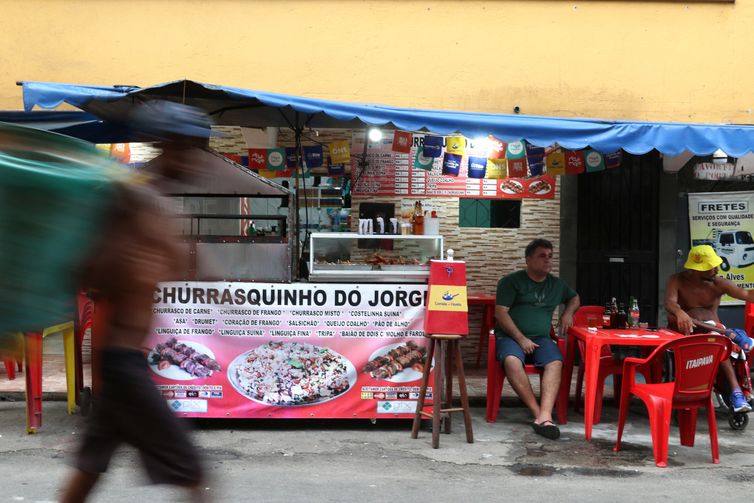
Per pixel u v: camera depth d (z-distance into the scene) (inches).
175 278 130.8
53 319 117.3
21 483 196.5
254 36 353.4
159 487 190.9
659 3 362.3
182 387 252.1
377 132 329.7
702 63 364.5
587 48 361.7
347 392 255.3
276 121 319.9
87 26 350.3
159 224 126.1
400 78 357.4
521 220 373.1
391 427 262.8
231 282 252.5
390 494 193.8
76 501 128.1
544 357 263.7
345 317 255.1
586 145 260.2
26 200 115.5
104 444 127.5
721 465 226.5
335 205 360.2
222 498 187.5
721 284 291.1
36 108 353.7
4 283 113.5
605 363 275.9
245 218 256.5
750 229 372.5
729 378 269.3
